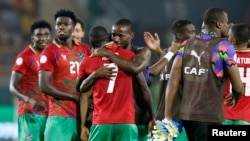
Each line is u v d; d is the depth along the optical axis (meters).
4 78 70.44
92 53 22.16
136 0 80.50
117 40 21.64
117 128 21.11
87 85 21.55
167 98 20.33
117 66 21.12
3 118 44.28
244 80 22.97
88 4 78.50
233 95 20.11
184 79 20.20
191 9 81.19
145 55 21.59
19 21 76.62
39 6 78.81
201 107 19.78
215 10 20.31
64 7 79.50
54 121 23.05
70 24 23.17
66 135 23.03
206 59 19.86
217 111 19.80
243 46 23.00
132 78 21.91
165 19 81.00
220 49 19.72
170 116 20.39
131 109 21.30
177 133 20.47
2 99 60.22
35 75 25.66
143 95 21.89
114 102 21.11
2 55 73.00
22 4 77.38
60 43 23.23
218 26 20.19
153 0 81.25
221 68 19.78
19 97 25.33
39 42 25.73
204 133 19.84
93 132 21.42
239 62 22.94
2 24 75.88
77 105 23.12
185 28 24.12
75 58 23.30
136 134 21.50
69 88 23.12
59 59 23.00
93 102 22.48
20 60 25.58
